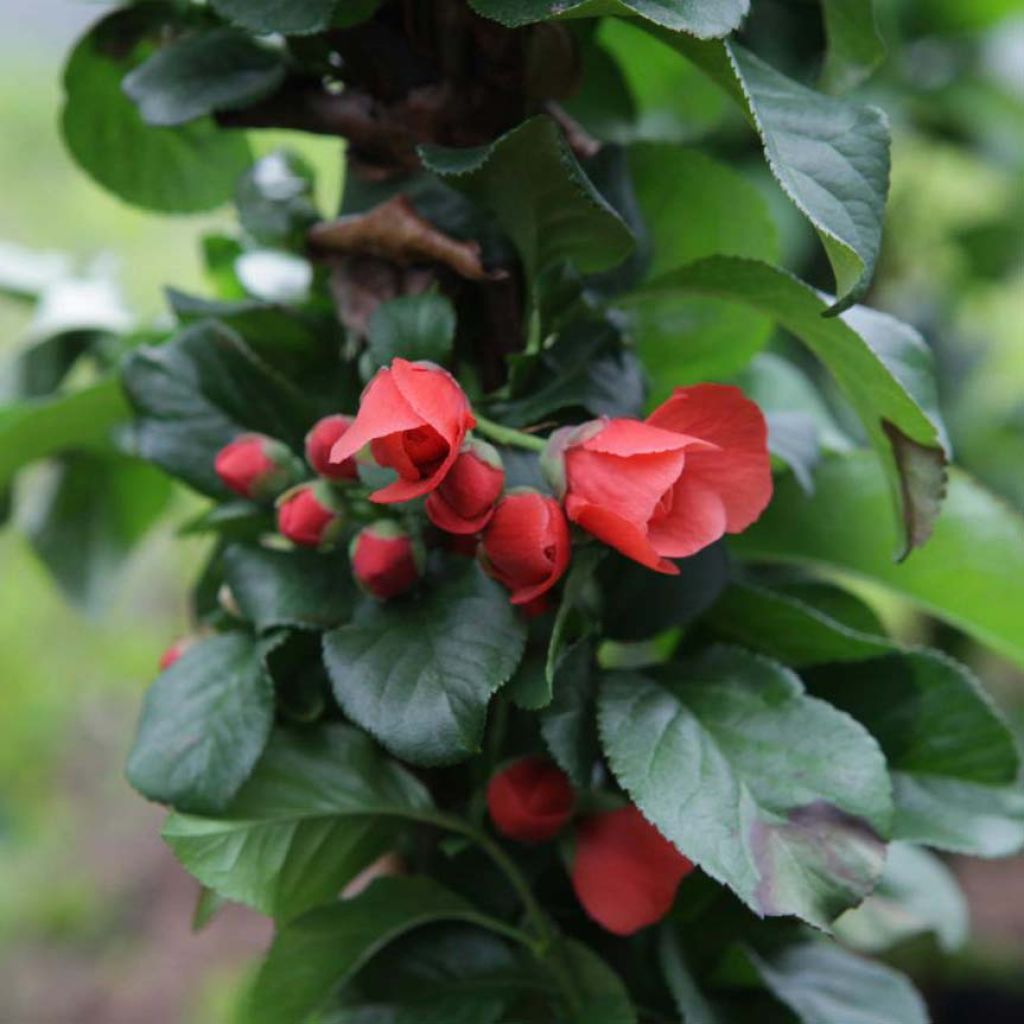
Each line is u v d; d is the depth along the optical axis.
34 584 1.50
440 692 0.45
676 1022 0.50
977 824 0.49
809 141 0.44
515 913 0.50
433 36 0.47
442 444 0.44
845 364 0.47
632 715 0.46
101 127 0.53
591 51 0.52
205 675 0.47
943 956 1.05
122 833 1.60
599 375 0.47
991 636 0.53
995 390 1.16
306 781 0.48
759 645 0.50
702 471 0.45
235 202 0.51
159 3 0.51
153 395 0.49
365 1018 0.49
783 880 0.44
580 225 0.46
